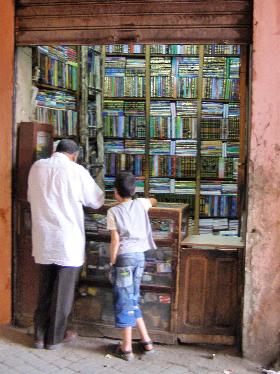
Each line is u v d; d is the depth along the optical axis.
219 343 4.22
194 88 6.83
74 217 4.09
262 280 3.99
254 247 3.98
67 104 6.04
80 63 6.29
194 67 6.82
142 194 6.96
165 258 4.23
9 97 4.42
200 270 4.21
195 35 4.08
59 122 5.82
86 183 4.12
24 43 4.38
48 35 4.33
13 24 4.37
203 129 6.85
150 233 4.07
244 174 4.23
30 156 4.44
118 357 4.04
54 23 4.30
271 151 3.90
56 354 4.09
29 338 4.37
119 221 3.93
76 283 4.39
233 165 6.84
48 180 4.08
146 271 4.27
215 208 6.90
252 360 4.04
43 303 4.21
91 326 4.38
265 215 3.95
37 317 4.21
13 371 3.79
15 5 4.36
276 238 3.95
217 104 6.82
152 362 3.97
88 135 6.58
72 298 4.19
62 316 4.14
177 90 6.84
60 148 4.20
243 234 4.19
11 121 4.43
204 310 4.22
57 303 4.12
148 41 4.15
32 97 4.96
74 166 4.12
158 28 4.12
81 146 6.31
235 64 6.74
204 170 6.90
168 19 4.10
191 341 4.24
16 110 4.48
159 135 6.91
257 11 3.85
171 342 4.25
